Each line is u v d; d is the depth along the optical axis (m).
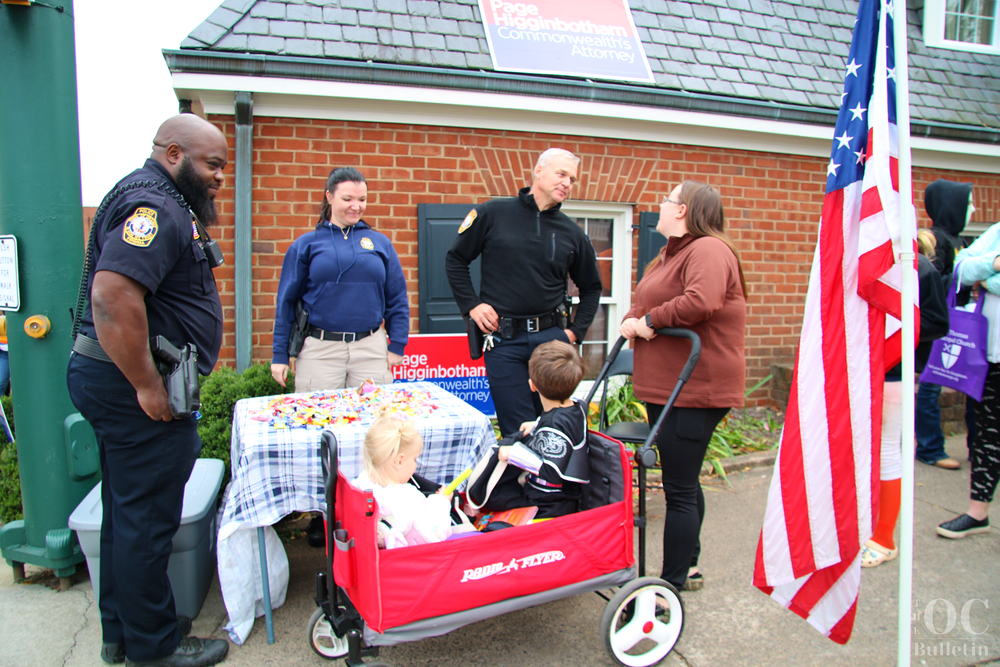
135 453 2.17
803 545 2.36
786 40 6.07
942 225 4.19
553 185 3.25
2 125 2.75
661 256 2.96
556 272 3.46
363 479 2.26
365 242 3.53
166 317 2.16
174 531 2.31
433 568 1.97
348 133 4.62
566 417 2.45
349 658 2.04
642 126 5.27
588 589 2.29
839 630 2.35
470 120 4.84
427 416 2.88
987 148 6.07
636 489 4.32
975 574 3.19
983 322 3.40
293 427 2.64
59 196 2.85
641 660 2.43
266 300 4.55
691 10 5.89
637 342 2.91
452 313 4.90
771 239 5.84
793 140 5.72
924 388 4.68
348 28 4.64
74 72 2.88
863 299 2.27
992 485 3.51
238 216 4.37
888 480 3.27
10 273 2.82
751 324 5.88
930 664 2.49
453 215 4.82
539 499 2.47
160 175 2.15
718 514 3.93
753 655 2.56
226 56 4.09
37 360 2.86
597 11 5.43
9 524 3.01
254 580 2.60
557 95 4.81
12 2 2.66
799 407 2.37
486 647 2.61
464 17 5.02
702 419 2.66
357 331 3.51
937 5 6.89
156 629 2.32
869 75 2.28
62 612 2.80
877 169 2.19
